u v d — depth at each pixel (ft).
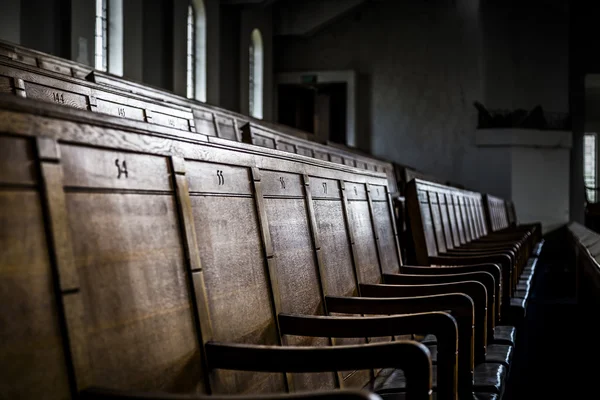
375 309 9.53
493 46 80.18
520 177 78.07
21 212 4.33
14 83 10.11
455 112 80.89
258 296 7.47
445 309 9.37
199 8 55.52
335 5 74.28
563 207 80.59
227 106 63.26
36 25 34.50
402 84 82.89
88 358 4.61
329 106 88.12
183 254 6.12
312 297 9.16
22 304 4.20
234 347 6.09
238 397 4.41
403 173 31.73
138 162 5.72
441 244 19.63
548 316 29.32
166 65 48.83
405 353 5.81
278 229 8.55
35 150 4.55
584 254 27.14
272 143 21.54
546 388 16.28
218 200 7.04
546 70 82.28
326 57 83.92
